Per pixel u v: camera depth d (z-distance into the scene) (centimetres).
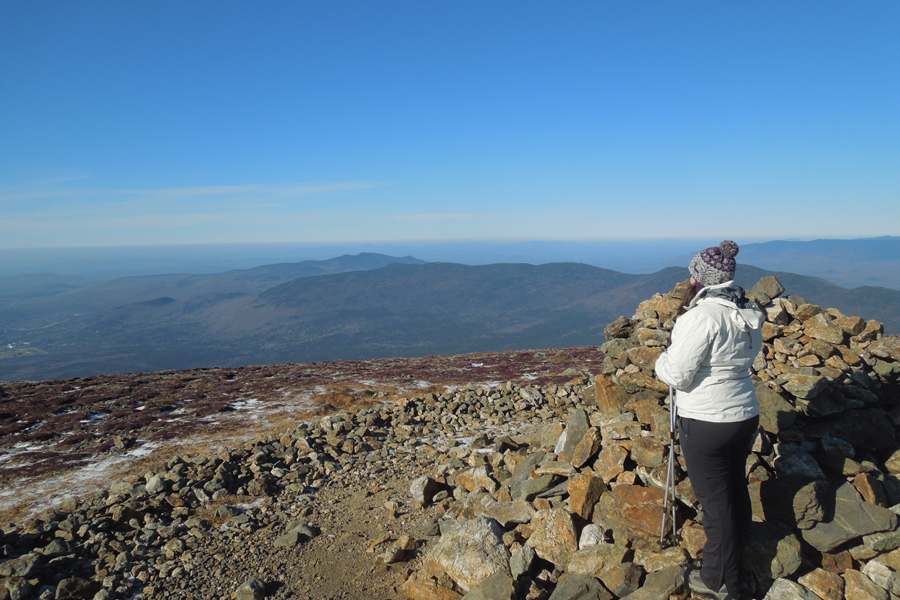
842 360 557
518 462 723
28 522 896
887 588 338
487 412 1503
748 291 689
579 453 550
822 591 344
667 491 408
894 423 487
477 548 469
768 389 503
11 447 1570
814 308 622
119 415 1967
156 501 825
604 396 608
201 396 2380
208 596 550
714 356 335
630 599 369
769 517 409
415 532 657
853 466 427
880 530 371
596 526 445
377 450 1155
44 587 572
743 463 366
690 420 350
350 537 675
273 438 1321
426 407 1595
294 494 885
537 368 2938
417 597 473
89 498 984
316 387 2481
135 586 577
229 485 919
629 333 750
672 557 392
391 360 4072
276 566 607
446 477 869
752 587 366
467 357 3975
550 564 449
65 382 2964
